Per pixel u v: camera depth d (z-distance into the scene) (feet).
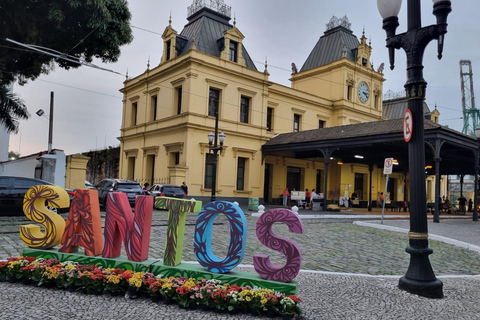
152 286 14.84
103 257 17.30
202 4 88.28
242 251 15.42
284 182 95.86
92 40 49.01
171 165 80.94
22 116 51.80
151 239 30.81
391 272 22.39
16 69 53.57
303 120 100.12
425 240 17.95
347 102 104.63
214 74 79.51
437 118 136.26
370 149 83.76
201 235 15.98
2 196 39.81
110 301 14.80
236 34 84.99
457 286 19.24
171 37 83.71
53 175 59.31
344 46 103.96
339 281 19.12
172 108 81.00
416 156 18.44
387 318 13.88
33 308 13.56
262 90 88.38
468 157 82.12
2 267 16.98
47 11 43.60
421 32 18.24
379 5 19.47
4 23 45.34
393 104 140.87
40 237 18.24
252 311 13.78
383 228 45.34
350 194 105.50
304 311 14.30
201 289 14.29
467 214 94.94
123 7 49.73
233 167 82.53
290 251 14.70
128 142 96.53
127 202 17.61
